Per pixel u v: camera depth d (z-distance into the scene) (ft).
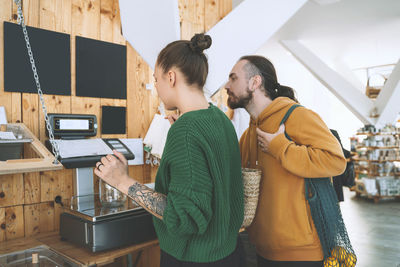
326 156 4.17
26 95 5.71
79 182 5.97
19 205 5.62
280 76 31.50
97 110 6.72
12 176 5.53
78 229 4.73
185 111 3.38
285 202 4.56
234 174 3.55
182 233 2.88
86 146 5.59
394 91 20.70
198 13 8.70
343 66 28.73
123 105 7.17
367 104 22.47
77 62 6.35
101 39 6.77
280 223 4.56
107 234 4.51
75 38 6.32
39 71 5.84
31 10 5.76
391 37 22.04
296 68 33.12
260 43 6.93
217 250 3.20
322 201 4.43
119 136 7.07
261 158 4.92
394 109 21.63
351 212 19.71
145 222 4.95
